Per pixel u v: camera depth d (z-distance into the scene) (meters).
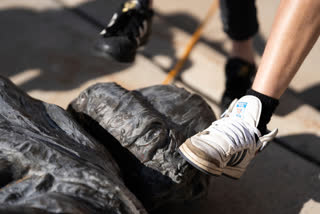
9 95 1.38
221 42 3.06
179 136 1.43
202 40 3.06
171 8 3.43
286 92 2.42
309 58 2.91
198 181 1.52
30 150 1.16
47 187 1.10
